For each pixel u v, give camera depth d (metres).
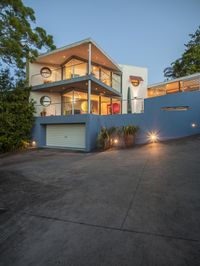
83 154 9.65
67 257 2.02
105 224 2.63
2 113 11.71
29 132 13.44
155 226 2.48
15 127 12.50
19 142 12.77
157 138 10.62
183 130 10.27
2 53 10.03
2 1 8.75
